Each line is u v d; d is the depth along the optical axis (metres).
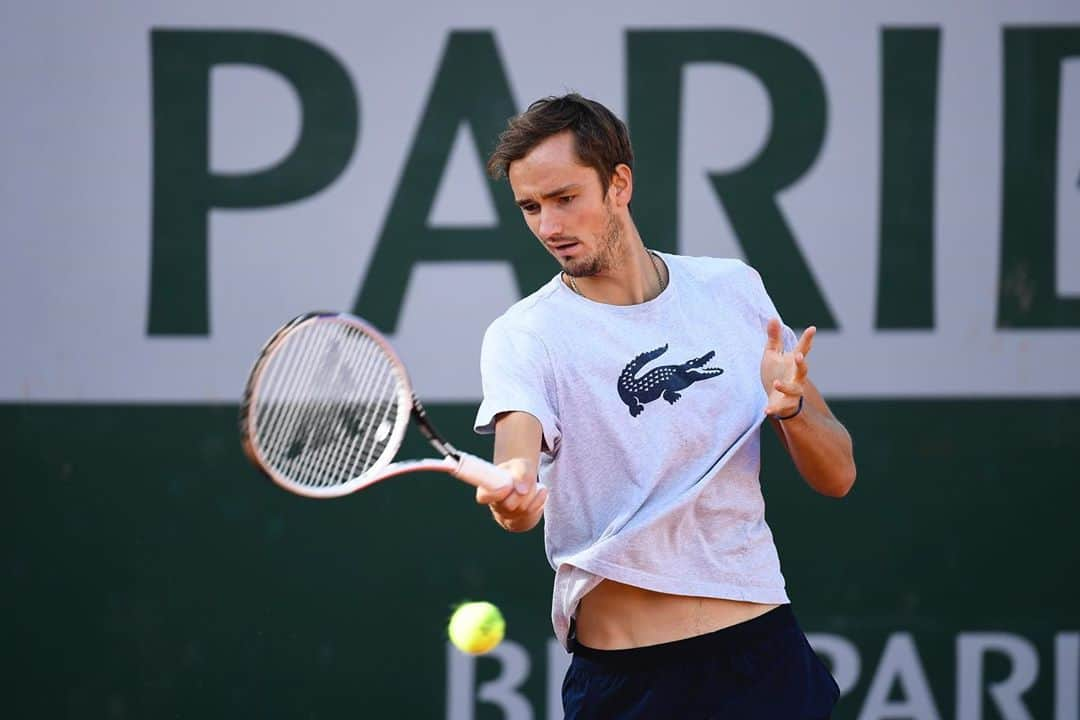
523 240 15.77
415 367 15.71
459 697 15.79
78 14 15.57
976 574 15.91
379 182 15.72
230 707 15.73
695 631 9.14
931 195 15.86
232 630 15.76
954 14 15.80
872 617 15.88
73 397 15.66
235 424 15.75
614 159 8.80
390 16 15.71
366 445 8.82
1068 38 15.83
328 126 15.70
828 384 15.86
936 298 15.86
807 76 15.79
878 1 15.77
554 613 9.45
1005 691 15.88
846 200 15.84
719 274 9.48
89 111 15.57
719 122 15.79
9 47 15.52
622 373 8.91
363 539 15.79
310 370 8.68
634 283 9.18
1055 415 15.88
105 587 15.69
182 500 15.73
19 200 15.56
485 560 15.84
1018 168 15.86
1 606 15.64
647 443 8.93
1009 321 15.88
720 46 15.77
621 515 8.93
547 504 9.25
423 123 15.73
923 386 15.88
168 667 15.70
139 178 15.64
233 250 15.68
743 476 9.20
